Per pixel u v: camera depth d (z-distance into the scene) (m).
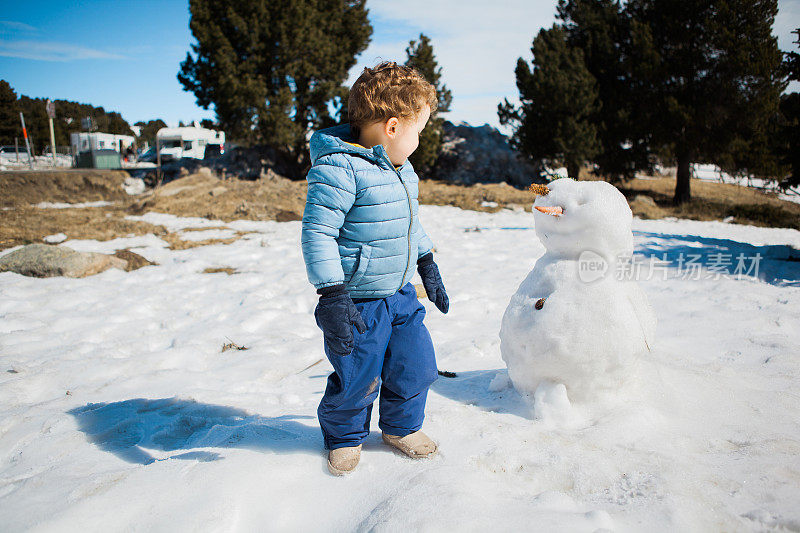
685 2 18.44
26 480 2.24
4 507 1.97
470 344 4.03
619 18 20.95
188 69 23.00
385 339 2.15
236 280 7.02
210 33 21.83
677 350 3.61
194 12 21.95
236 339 4.71
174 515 1.85
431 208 16.38
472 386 3.10
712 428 2.42
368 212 2.04
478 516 1.75
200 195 16.72
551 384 2.59
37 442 2.69
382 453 2.30
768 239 11.84
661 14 19.17
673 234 11.87
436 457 2.23
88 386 3.60
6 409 3.29
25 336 4.80
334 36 25.70
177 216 13.95
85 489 2.04
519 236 10.86
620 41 20.80
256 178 23.52
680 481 1.95
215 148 27.14
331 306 1.92
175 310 5.80
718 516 1.76
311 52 23.52
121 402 3.19
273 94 23.31
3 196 18.00
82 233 10.71
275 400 3.14
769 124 18.19
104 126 69.81
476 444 2.31
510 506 1.83
